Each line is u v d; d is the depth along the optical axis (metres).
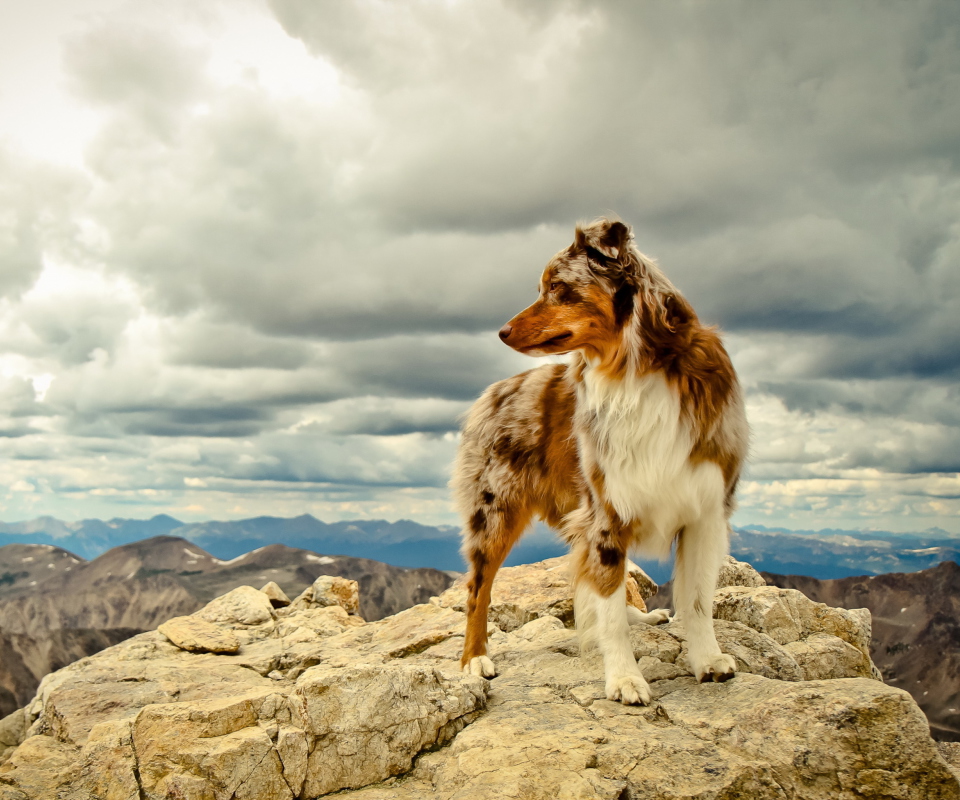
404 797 1.09
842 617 1.83
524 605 1.94
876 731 1.08
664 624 1.68
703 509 1.30
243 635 2.25
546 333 1.32
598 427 1.33
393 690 1.20
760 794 1.04
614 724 1.18
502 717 1.23
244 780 1.09
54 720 1.49
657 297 1.28
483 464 1.68
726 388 1.29
